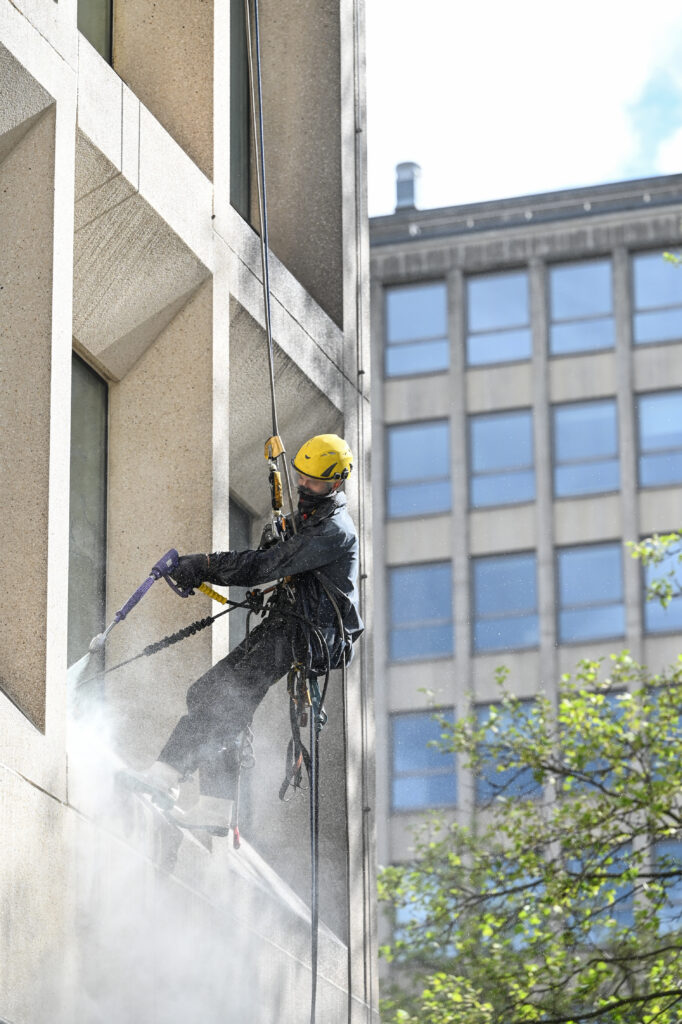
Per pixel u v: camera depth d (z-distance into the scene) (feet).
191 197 49.96
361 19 67.92
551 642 197.98
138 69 52.90
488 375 207.92
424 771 196.34
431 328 210.59
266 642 42.16
